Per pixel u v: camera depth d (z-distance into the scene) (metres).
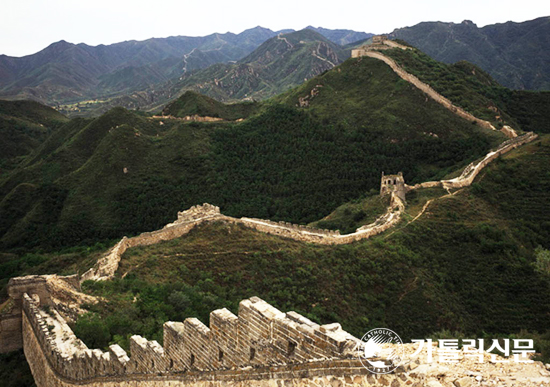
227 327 13.13
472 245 59.16
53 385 22.64
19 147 193.12
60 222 95.94
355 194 98.44
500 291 52.53
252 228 58.09
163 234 52.38
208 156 115.69
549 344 20.52
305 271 50.53
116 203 100.12
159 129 140.38
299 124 125.50
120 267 43.75
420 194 73.62
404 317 47.88
